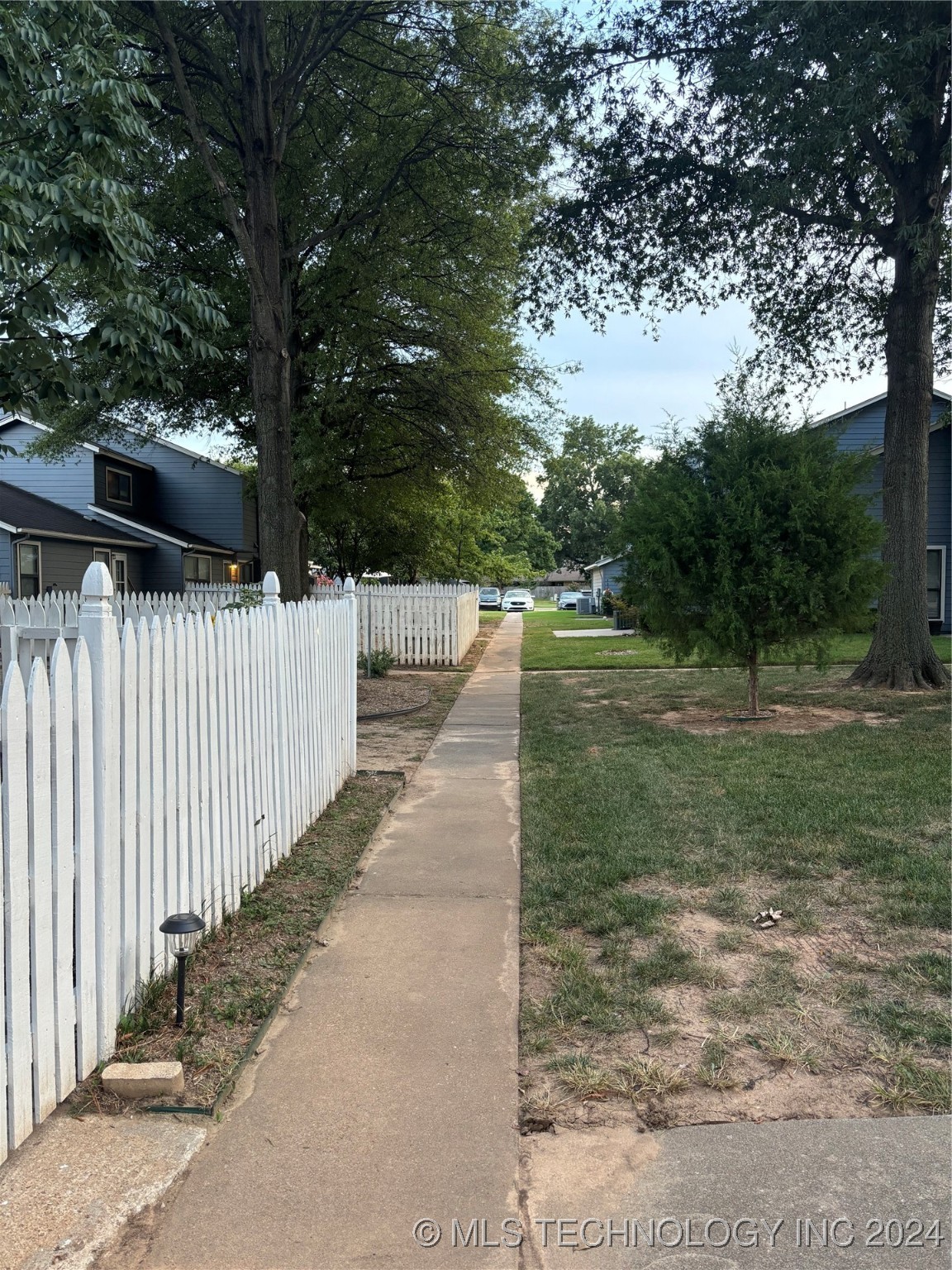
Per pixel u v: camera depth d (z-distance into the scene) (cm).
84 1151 256
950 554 2356
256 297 1086
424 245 1700
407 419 1936
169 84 1239
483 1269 211
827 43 1027
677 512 1019
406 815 661
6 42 590
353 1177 246
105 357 718
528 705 1249
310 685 618
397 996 359
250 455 2288
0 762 247
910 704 1143
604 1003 346
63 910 276
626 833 574
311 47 1209
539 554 7831
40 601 1077
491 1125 270
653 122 1363
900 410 1320
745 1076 294
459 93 1414
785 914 432
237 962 391
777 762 786
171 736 369
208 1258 215
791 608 1007
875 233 1334
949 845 528
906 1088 282
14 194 594
